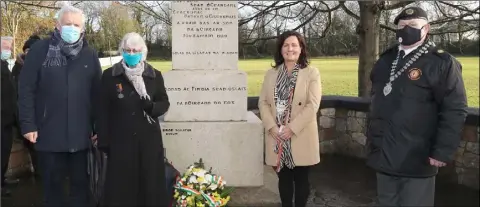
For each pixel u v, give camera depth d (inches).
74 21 121.3
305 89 133.6
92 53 128.1
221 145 158.4
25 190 175.8
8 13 383.9
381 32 323.6
